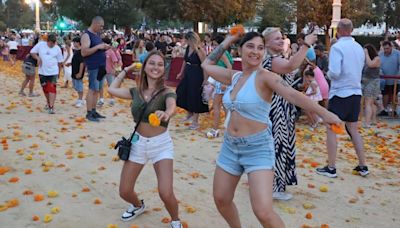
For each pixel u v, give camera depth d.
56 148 7.80
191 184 6.21
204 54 9.29
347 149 8.28
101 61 10.04
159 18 41.50
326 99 9.91
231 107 3.78
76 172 6.58
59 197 5.63
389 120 11.14
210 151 7.87
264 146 3.71
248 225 4.94
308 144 8.60
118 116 10.77
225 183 3.88
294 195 5.86
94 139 8.51
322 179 6.54
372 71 9.95
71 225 4.85
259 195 3.59
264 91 3.67
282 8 46.25
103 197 5.66
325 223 5.07
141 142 4.57
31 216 5.05
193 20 41.06
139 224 4.91
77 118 10.40
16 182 6.10
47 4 42.59
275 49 4.70
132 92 4.66
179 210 5.31
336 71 6.39
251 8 44.53
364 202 5.73
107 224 4.90
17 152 7.46
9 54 27.28
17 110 11.23
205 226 4.91
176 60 16.70
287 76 5.17
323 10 41.19
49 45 10.81
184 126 9.89
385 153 8.01
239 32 4.09
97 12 39.97
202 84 9.30
